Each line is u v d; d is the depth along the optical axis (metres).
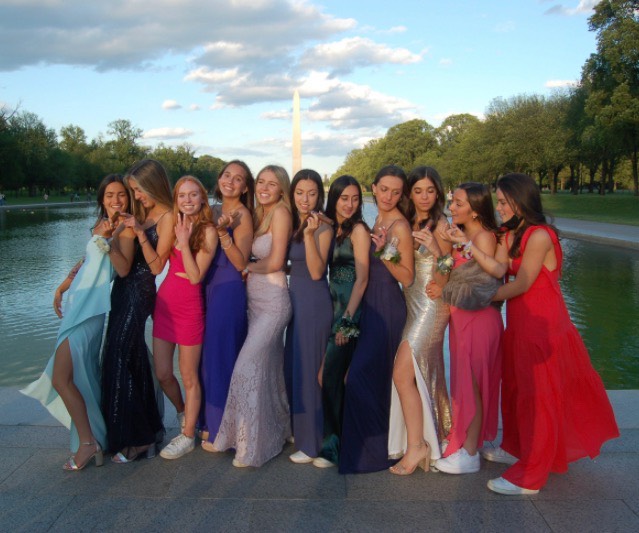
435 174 3.42
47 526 2.73
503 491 3.03
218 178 3.69
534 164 46.31
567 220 32.25
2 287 13.09
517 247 3.20
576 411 3.20
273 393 3.52
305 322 3.48
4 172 59.16
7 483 3.14
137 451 3.41
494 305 3.34
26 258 18.59
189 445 3.54
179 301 3.43
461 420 3.26
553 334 3.08
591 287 12.90
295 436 3.47
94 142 95.50
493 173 52.47
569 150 43.81
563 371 3.10
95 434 3.34
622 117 28.36
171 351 3.57
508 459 3.45
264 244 3.59
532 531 2.70
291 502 2.96
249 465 3.32
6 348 8.16
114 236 3.42
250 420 3.31
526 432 3.06
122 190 3.60
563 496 3.01
